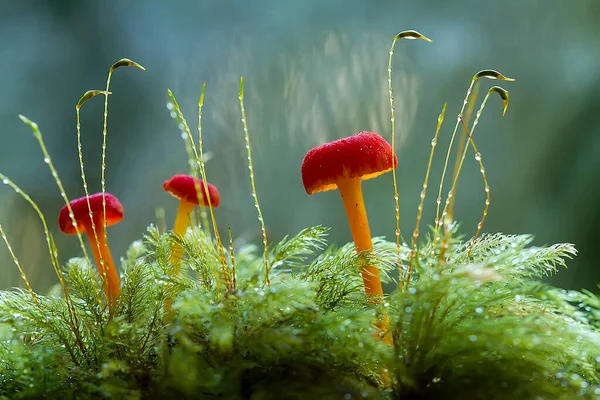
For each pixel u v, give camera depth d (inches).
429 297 5.3
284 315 5.5
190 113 22.7
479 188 20.8
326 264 5.9
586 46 19.5
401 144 22.2
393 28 22.8
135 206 21.9
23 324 5.7
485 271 5.3
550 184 19.0
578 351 5.5
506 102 5.4
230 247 5.7
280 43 23.3
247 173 23.0
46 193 20.9
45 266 20.4
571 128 18.8
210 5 23.1
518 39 20.9
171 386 5.3
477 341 5.2
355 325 5.4
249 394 5.3
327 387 5.3
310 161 5.7
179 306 5.3
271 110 23.1
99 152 21.7
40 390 5.4
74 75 21.8
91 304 5.9
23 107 21.3
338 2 23.2
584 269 17.2
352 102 22.7
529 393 5.2
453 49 21.9
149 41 22.5
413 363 5.4
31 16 21.9
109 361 5.4
